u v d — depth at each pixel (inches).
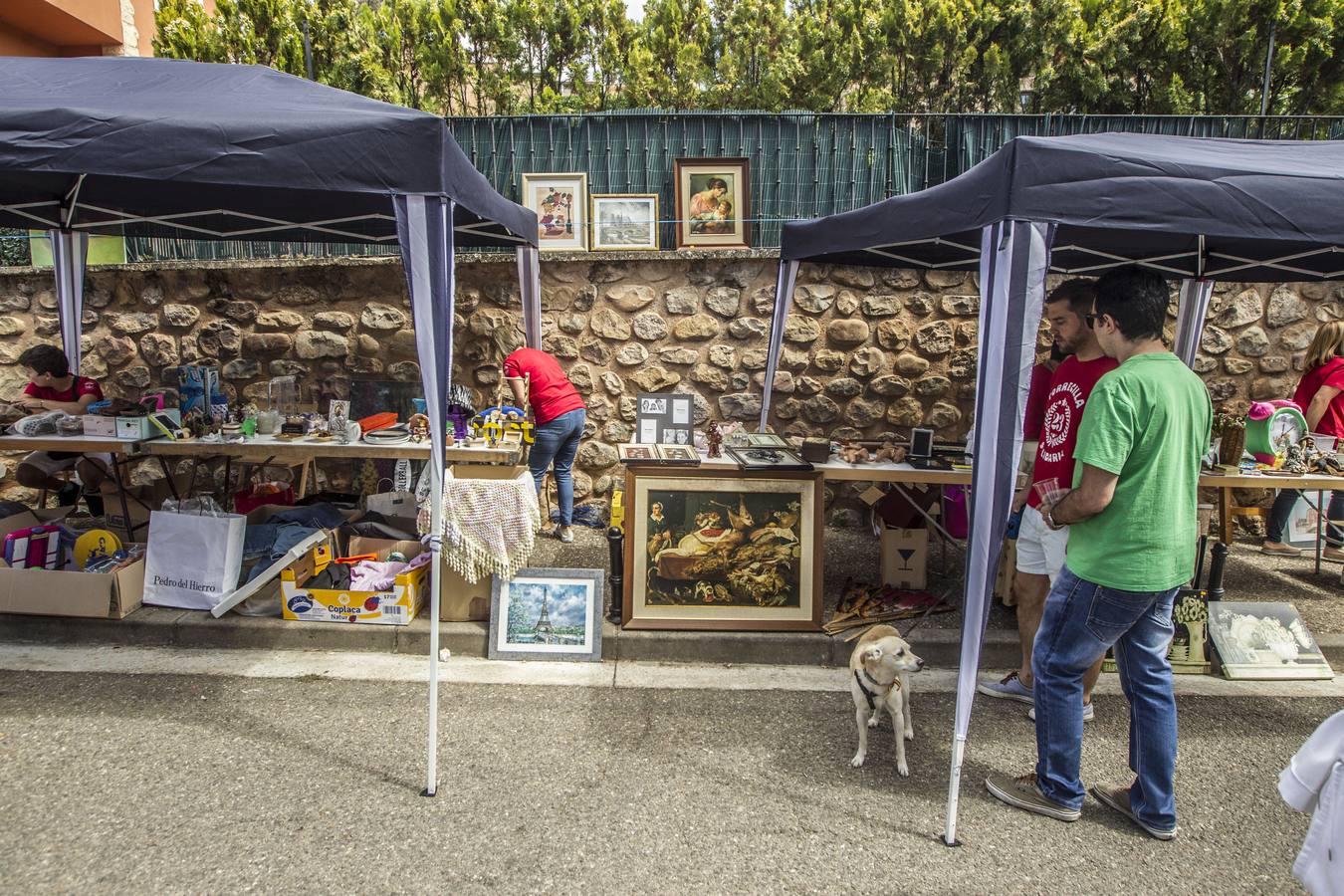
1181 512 99.7
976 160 248.4
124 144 108.2
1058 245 195.0
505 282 238.1
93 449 176.9
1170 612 105.2
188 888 92.3
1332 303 240.7
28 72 133.6
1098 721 140.0
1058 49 268.2
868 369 239.3
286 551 166.2
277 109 117.4
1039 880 98.1
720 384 240.5
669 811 110.4
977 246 191.6
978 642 104.9
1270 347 242.5
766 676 154.8
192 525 163.0
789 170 250.1
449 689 145.3
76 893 90.9
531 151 249.4
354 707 137.7
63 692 139.0
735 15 284.5
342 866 97.0
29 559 164.1
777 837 105.3
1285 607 164.7
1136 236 186.2
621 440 242.7
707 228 248.5
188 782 113.8
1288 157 134.3
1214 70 265.3
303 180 110.3
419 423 191.0
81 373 232.2
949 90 276.8
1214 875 99.9
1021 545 138.9
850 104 273.1
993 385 105.8
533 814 108.7
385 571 162.7
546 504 236.2
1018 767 124.3
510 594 159.6
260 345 242.7
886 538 186.1
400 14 280.8
